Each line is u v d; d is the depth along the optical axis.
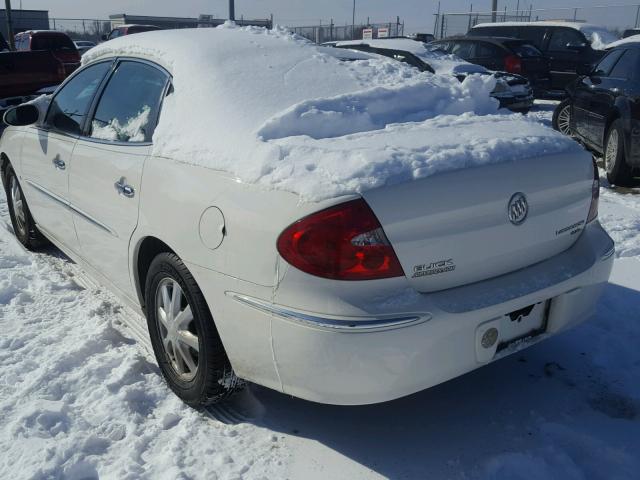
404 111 3.00
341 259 2.12
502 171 2.39
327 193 2.15
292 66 3.17
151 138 2.99
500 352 2.45
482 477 2.42
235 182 2.41
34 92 10.41
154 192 2.77
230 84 2.90
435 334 2.20
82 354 3.23
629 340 3.43
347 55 3.70
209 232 2.46
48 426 2.69
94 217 3.36
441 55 11.32
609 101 7.13
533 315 2.55
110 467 2.45
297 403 2.88
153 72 3.21
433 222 2.22
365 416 2.79
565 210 2.63
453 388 3.00
